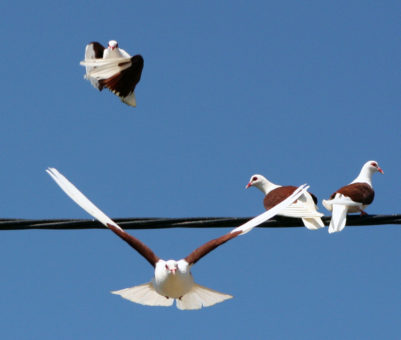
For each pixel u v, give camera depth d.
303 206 17.30
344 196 17.97
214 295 13.82
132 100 19.36
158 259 13.72
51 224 15.60
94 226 15.64
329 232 17.36
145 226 15.74
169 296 13.69
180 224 15.81
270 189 19.95
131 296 13.90
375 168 18.78
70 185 14.30
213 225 15.83
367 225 17.00
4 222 15.59
